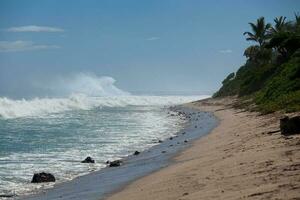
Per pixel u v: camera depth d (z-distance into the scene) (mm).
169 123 49125
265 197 9477
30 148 29234
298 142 16188
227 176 12828
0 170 21391
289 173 11375
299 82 42312
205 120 47375
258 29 88188
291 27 87000
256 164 13422
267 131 22859
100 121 53406
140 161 22344
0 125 47062
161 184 14461
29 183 18609
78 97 111375
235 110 54031
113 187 15898
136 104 112250
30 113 68375
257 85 71688
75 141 32938
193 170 15773
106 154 26281
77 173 20578
